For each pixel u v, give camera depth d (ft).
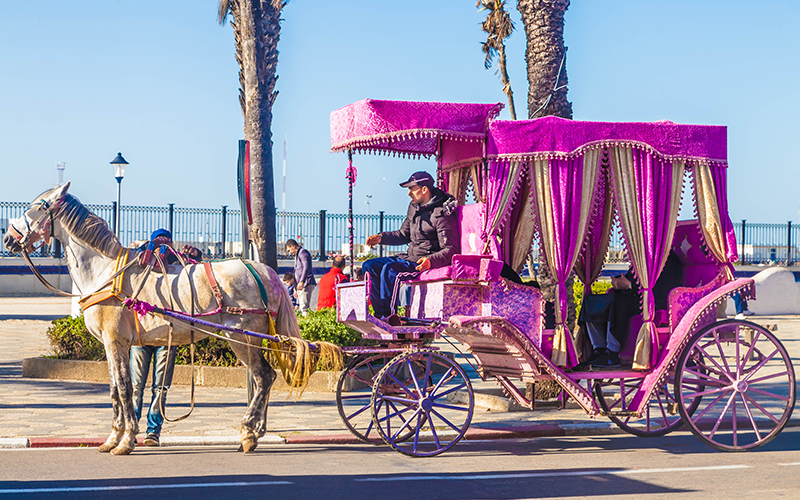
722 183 29.01
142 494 20.98
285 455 26.63
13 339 63.41
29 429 29.43
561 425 31.94
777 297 108.58
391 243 31.35
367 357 29.48
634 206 27.94
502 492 21.67
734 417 27.68
